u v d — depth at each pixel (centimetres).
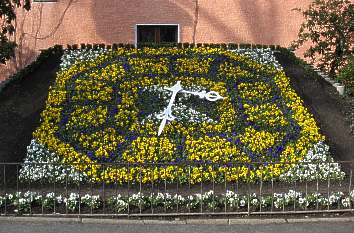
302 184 1073
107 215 907
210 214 917
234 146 1152
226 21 1800
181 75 1405
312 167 1091
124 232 848
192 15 1792
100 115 1230
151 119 1232
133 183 1059
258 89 1362
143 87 1346
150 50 1549
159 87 1349
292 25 1817
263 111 1274
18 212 919
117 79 1377
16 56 1773
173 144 1150
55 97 1307
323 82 1530
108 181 1056
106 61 1488
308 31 1788
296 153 1150
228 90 1350
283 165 1093
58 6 1770
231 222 893
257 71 1456
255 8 1803
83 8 1770
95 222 887
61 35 1778
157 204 941
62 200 946
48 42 1780
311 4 1673
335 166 1103
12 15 1441
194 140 1166
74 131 1187
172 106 1278
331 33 1589
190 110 1266
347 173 1121
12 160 1141
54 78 1469
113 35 1780
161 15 1786
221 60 1488
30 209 921
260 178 1009
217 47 1636
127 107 1268
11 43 1371
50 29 1775
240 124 1226
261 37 1809
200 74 1413
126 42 1783
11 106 1352
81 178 1062
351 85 1495
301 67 1590
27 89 1431
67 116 1240
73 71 1435
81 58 1533
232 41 1806
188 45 1667
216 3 1794
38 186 1052
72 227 866
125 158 1112
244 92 1344
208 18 1795
